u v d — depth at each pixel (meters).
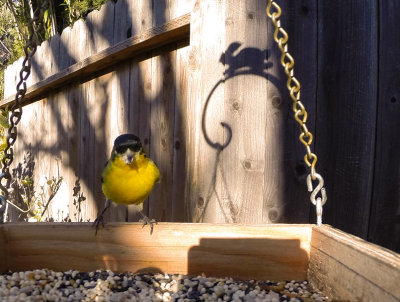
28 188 8.55
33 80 8.26
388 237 3.49
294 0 3.63
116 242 2.79
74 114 7.01
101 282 2.57
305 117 2.40
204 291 2.52
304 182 3.62
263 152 3.68
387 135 3.51
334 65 3.60
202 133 3.93
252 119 3.70
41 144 8.37
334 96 3.60
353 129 3.55
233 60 3.74
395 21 3.52
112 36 5.50
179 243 2.78
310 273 2.68
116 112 5.80
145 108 5.17
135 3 4.97
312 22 3.63
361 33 3.55
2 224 2.80
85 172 6.64
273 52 3.65
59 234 2.80
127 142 3.05
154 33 4.43
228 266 2.75
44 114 8.21
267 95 3.67
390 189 3.50
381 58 3.52
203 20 3.90
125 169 3.05
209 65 3.86
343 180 3.57
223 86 3.79
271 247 2.72
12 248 2.77
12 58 13.12
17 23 10.26
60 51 7.05
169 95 4.75
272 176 3.66
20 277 2.62
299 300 2.36
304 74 3.63
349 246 2.16
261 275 2.72
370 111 3.53
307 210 3.62
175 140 4.62
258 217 3.68
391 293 1.72
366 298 1.95
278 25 2.24
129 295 2.42
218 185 3.81
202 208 3.92
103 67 6.03
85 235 2.80
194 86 4.02
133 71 5.40
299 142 3.64
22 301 2.29
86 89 6.61
